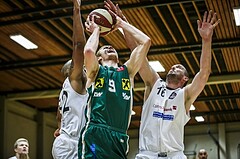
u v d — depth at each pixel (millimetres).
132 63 4266
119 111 4039
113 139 3943
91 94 4051
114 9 4754
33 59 13719
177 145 4848
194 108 20766
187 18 11102
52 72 14891
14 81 15836
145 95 5133
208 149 23188
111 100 4031
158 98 4988
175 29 11805
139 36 4344
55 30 11602
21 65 14102
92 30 4277
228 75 15703
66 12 10539
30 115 19578
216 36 12461
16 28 11391
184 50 13070
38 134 19938
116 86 4090
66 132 4398
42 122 20016
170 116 4891
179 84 5066
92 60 4020
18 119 18438
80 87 4465
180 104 4918
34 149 19547
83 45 4430
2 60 13867
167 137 4836
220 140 23062
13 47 12703
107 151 3908
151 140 4867
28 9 10414
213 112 21406
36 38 12070
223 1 10227
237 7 10258
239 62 14547
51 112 20531
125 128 4082
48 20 10828
